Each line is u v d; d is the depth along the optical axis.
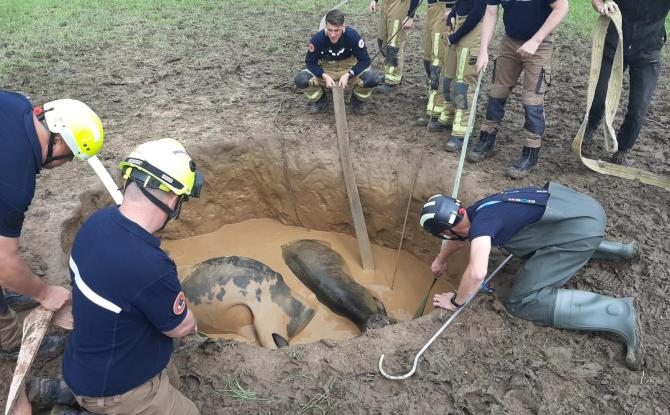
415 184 5.25
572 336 3.38
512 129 5.79
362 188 5.49
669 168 5.11
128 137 5.58
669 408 2.95
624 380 3.11
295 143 5.60
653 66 4.69
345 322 4.85
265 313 4.51
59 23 9.08
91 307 2.07
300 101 6.42
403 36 6.55
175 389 2.65
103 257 2.02
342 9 10.07
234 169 5.72
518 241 3.47
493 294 3.70
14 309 3.45
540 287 3.42
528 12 4.39
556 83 6.95
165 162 2.09
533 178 4.86
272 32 8.88
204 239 5.92
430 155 5.26
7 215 2.39
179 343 3.33
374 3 6.85
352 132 5.72
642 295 3.64
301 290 5.14
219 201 5.87
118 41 8.38
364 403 3.01
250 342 4.43
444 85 5.42
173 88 6.80
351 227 5.84
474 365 3.22
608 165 4.96
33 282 2.70
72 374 2.27
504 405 2.99
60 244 4.04
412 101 6.48
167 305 2.13
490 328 3.45
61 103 2.54
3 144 2.35
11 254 2.50
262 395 3.06
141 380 2.30
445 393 3.07
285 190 5.82
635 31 4.55
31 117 2.44
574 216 3.31
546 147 5.40
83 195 4.64
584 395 3.04
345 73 5.86
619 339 3.33
